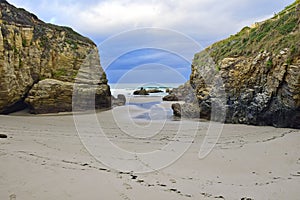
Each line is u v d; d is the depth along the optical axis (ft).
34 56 55.06
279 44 41.14
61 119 46.09
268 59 41.11
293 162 22.04
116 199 13.78
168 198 14.38
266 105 40.01
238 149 26.17
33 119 45.50
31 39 54.95
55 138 29.71
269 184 17.30
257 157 23.50
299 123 36.50
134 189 15.33
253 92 42.60
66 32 64.75
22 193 13.71
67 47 62.08
